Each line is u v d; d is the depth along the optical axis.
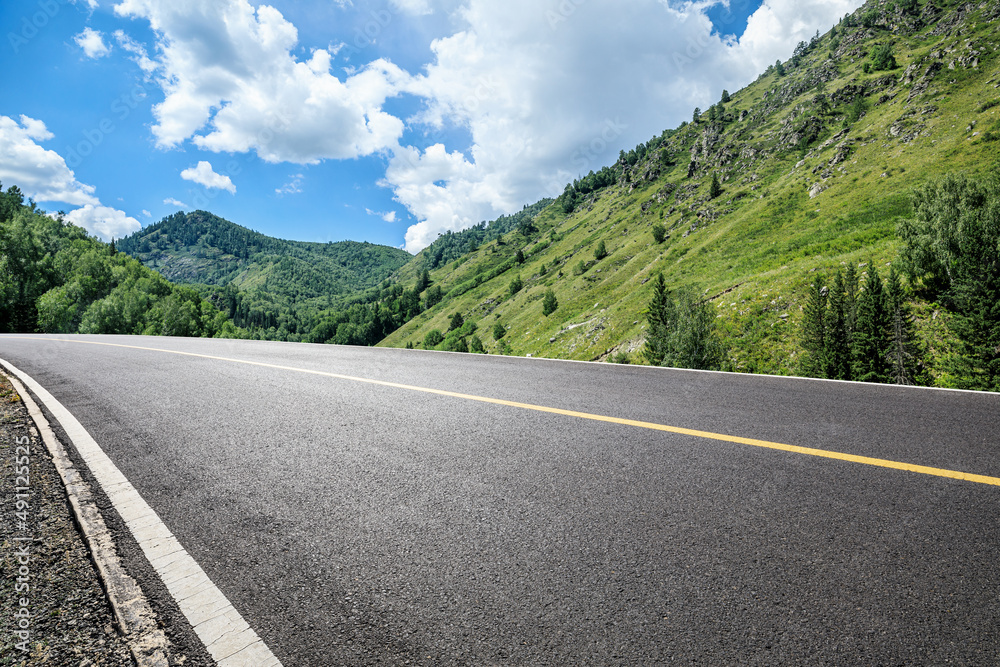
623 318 45.50
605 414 4.23
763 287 27.72
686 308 18.38
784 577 1.80
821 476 2.72
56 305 52.41
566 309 82.94
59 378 7.29
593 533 2.19
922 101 62.72
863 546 1.99
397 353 10.26
